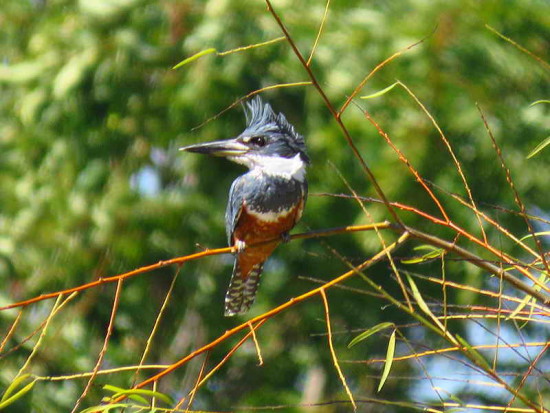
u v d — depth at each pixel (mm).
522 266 5340
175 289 13773
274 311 5117
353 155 12898
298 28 12797
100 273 12859
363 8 13211
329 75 12531
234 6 12883
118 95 13211
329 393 13422
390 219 12727
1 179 13445
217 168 13781
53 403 11117
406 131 12617
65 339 11688
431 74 12758
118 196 12977
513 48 12969
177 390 13391
